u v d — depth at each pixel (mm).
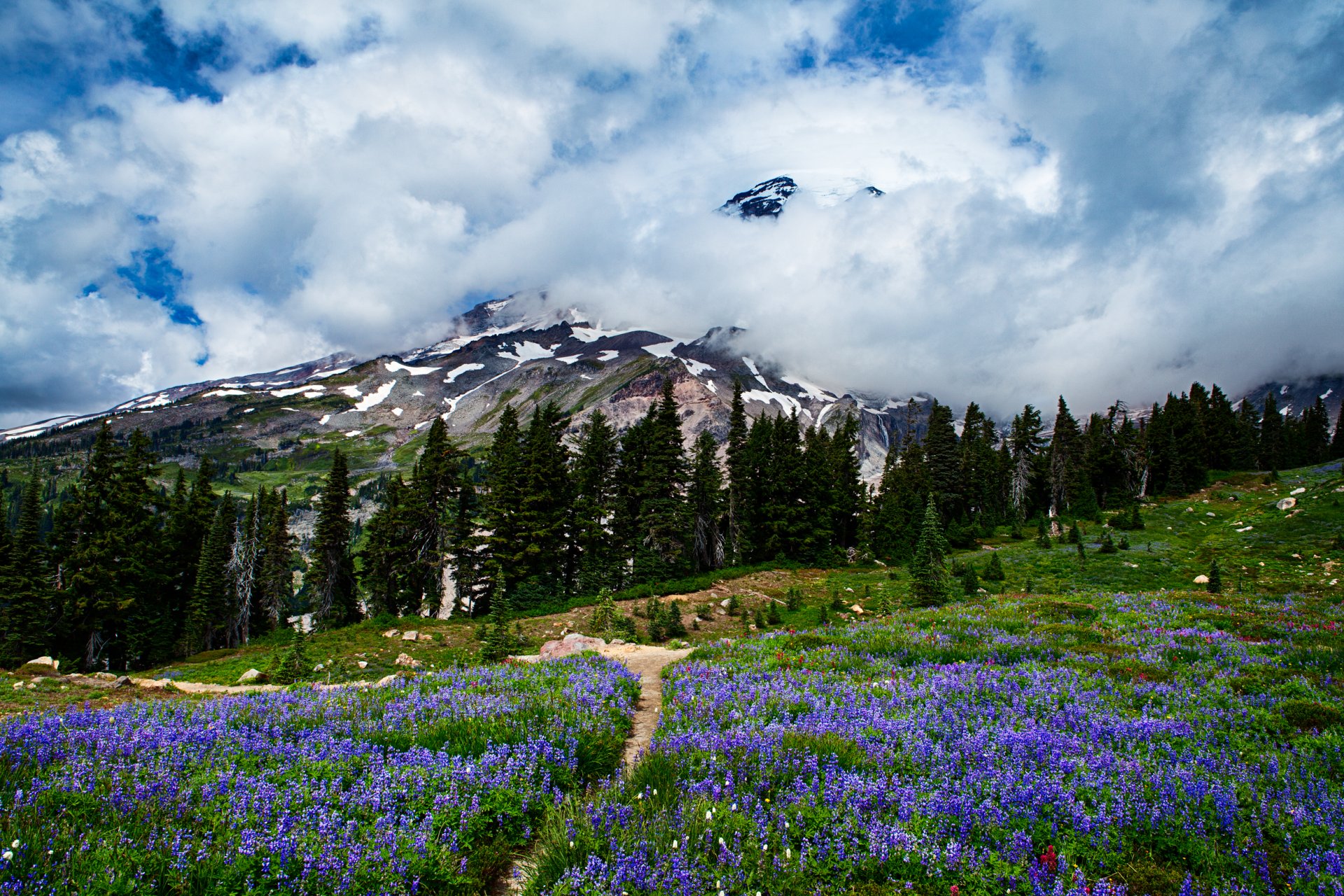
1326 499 74875
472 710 10812
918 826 6801
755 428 79875
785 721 10320
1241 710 11586
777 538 75875
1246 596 28578
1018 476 99125
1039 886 5902
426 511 62188
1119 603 27188
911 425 129125
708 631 48219
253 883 5613
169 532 67250
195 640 63500
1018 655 17172
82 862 5465
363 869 5820
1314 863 6527
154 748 8516
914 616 28312
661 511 67312
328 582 65125
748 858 6238
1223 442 116375
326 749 8781
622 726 11336
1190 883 6043
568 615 52469
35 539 54781
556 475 66438
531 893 5953
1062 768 8414
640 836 6410
